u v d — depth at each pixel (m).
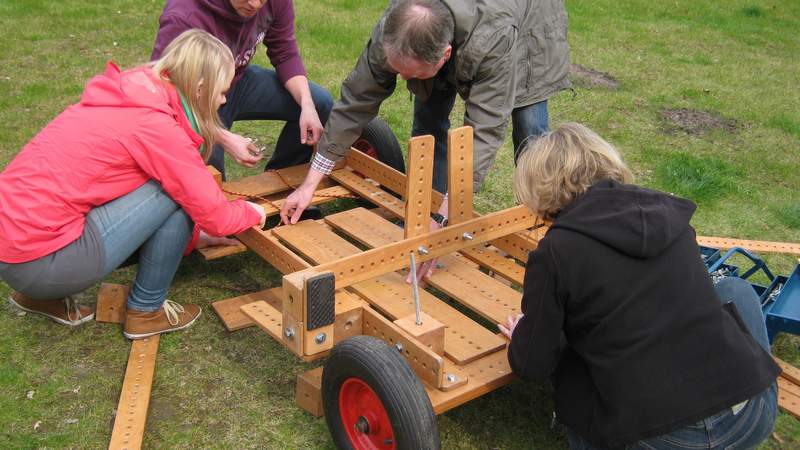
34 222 2.68
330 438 2.75
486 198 4.73
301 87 4.02
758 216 4.71
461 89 3.25
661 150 5.56
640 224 2.04
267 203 3.65
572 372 2.28
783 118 6.37
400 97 6.22
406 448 2.23
